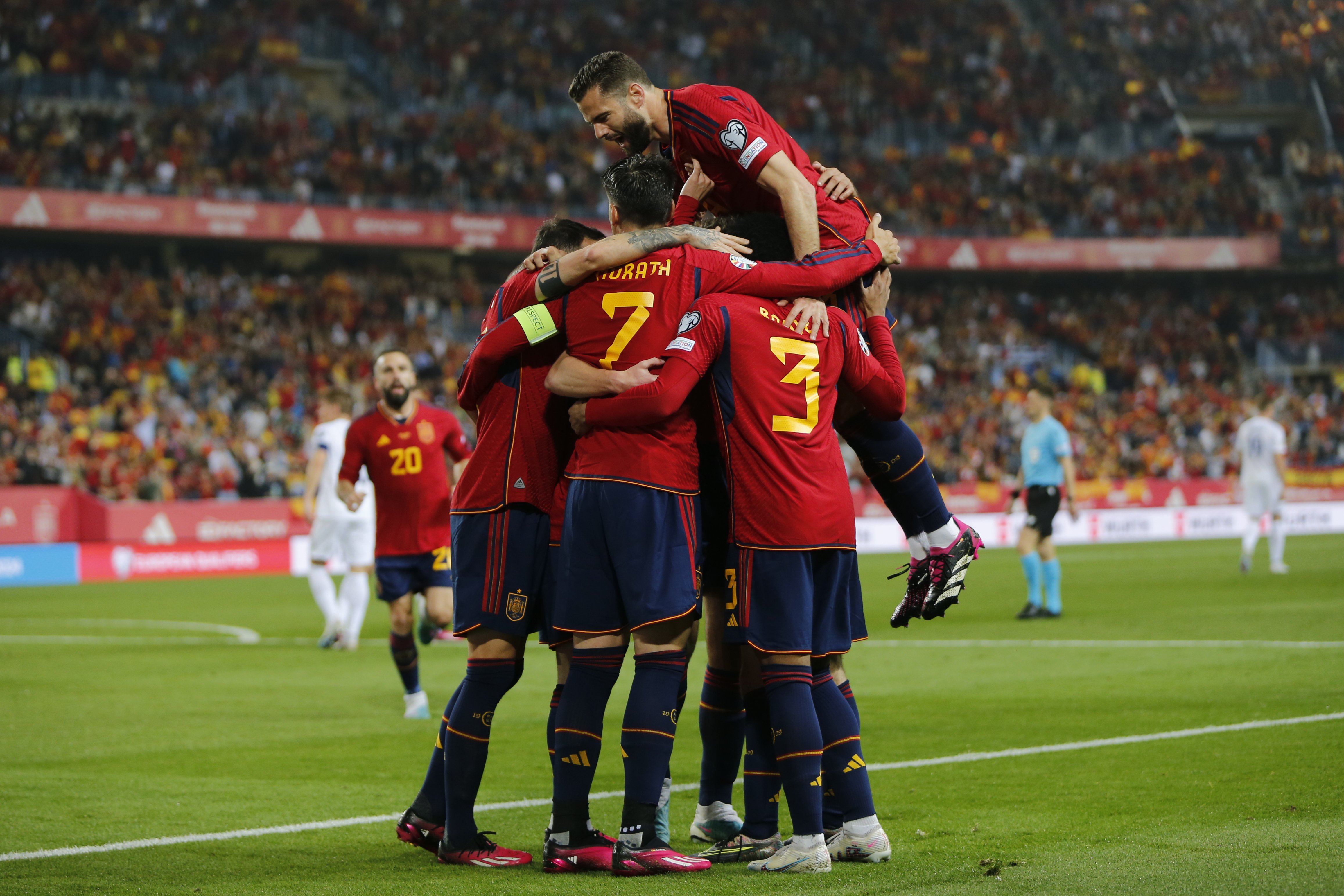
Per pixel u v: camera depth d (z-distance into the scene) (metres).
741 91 17.88
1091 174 157.88
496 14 151.38
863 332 18.19
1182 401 139.38
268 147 124.62
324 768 23.11
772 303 16.30
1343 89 164.25
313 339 117.81
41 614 60.16
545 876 15.52
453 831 16.28
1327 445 133.38
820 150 150.00
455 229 125.75
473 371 16.78
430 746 25.48
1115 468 126.50
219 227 115.12
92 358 106.38
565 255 16.81
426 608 29.89
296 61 135.75
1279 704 27.22
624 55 17.88
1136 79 166.88
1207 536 114.62
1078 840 16.28
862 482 109.50
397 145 132.75
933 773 21.14
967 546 18.53
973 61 166.62
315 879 15.42
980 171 154.25
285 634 50.66
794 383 15.93
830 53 162.75
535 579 17.00
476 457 17.09
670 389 15.48
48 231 115.94
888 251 17.89
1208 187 157.75
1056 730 25.12
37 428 95.12
